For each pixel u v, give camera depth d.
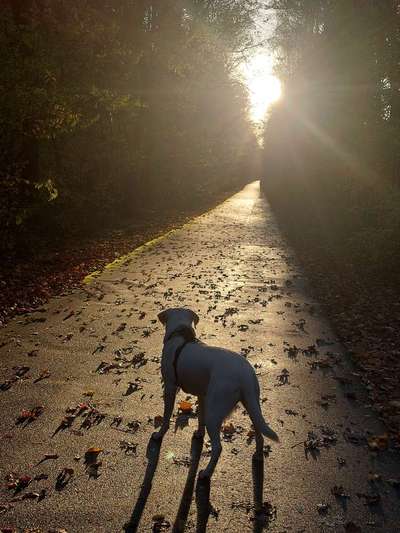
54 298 11.02
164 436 5.39
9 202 14.62
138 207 29.11
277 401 6.35
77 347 8.00
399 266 13.11
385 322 9.84
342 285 13.02
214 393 4.54
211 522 4.12
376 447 5.30
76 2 16.86
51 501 4.28
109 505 4.27
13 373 6.89
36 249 16.64
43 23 16.33
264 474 4.79
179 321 5.32
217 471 4.80
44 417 5.70
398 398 6.60
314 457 5.11
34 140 15.97
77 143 21.52
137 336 8.61
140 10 22.77
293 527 4.10
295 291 12.48
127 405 6.08
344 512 4.29
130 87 22.28
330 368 7.55
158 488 4.52
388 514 4.29
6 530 3.89
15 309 9.99
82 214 21.84
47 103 14.42
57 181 19.17
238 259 16.70
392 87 16.97
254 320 9.81
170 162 35.91
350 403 6.39
